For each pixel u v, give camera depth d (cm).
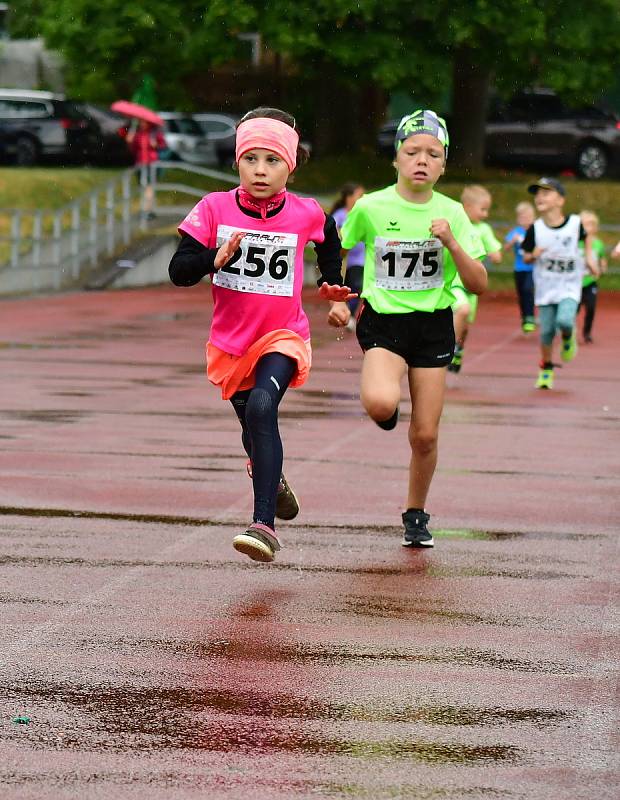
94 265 6825
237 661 1254
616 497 2030
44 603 1431
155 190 7856
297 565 1606
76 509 1891
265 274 1538
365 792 975
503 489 2081
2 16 11606
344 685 1194
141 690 1176
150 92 9100
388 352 1684
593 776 1005
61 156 8669
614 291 7331
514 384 3412
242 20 8281
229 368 1577
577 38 8700
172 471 2180
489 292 7056
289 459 2305
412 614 1409
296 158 1537
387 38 8444
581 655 1284
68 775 1000
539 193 3288
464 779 998
